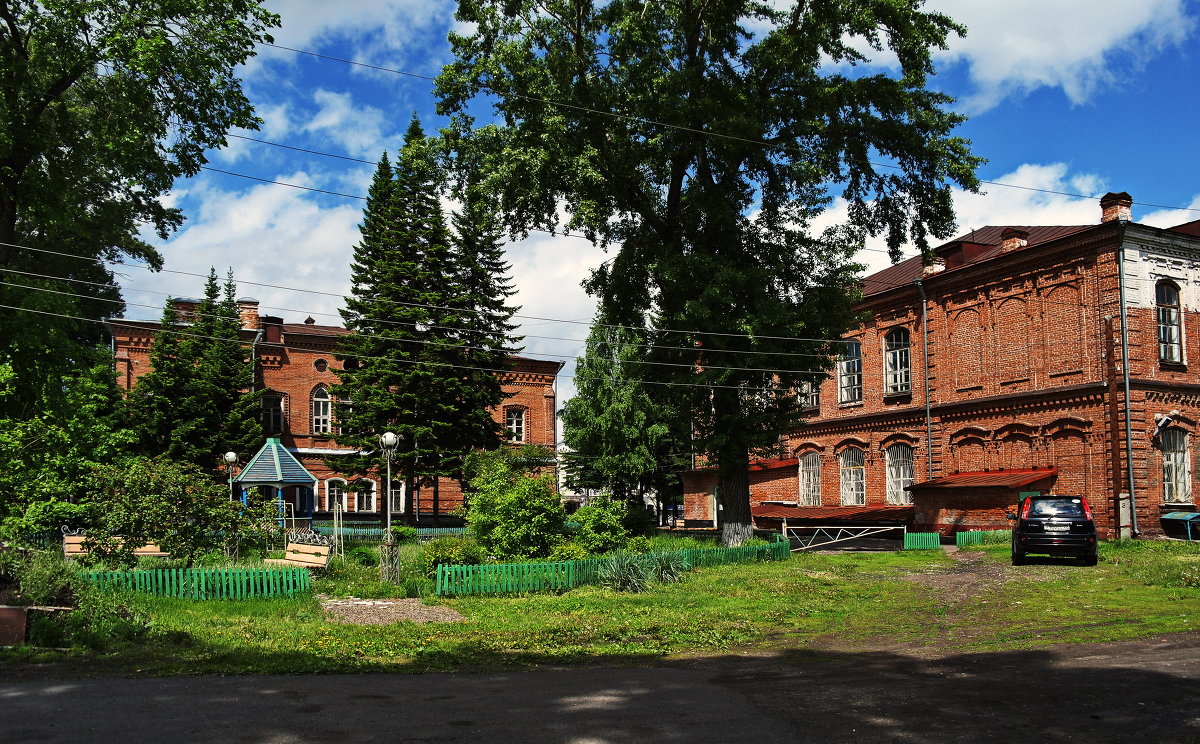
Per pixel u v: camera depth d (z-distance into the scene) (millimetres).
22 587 12977
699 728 7688
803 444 50125
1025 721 7859
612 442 45062
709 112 28359
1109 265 33781
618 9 28703
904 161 30703
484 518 23250
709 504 52906
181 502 20391
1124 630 13484
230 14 23141
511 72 27797
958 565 25984
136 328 51375
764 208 32312
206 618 14961
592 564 20562
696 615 16094
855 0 27797
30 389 25391
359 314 47312
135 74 22203
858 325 32844
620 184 30562
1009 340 37844
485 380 46312
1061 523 24422
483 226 28828
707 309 28500
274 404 55188
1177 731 7488
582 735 7430
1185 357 34688
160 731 7383
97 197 27828
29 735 7184
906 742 7207
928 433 41531
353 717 8031
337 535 31328
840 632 14406
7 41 22609
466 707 8531
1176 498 34062
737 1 28625
